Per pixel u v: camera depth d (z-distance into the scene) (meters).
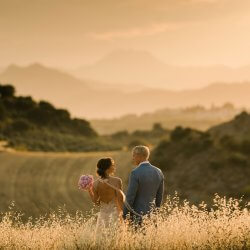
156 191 16.78
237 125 123.94
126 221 15.76
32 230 16.81
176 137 102.81
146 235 14.44
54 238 15.25
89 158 117.00
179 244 14.12
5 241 15.55
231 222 15.01
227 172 83.94
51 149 197.75
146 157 16.92
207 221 15.23
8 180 84.88
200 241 14.28
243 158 85.62
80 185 15.76
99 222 15.71
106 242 14.23
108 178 16.03
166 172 90.94
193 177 85.25
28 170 97.12
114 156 121.06
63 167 103.00
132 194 16.34
